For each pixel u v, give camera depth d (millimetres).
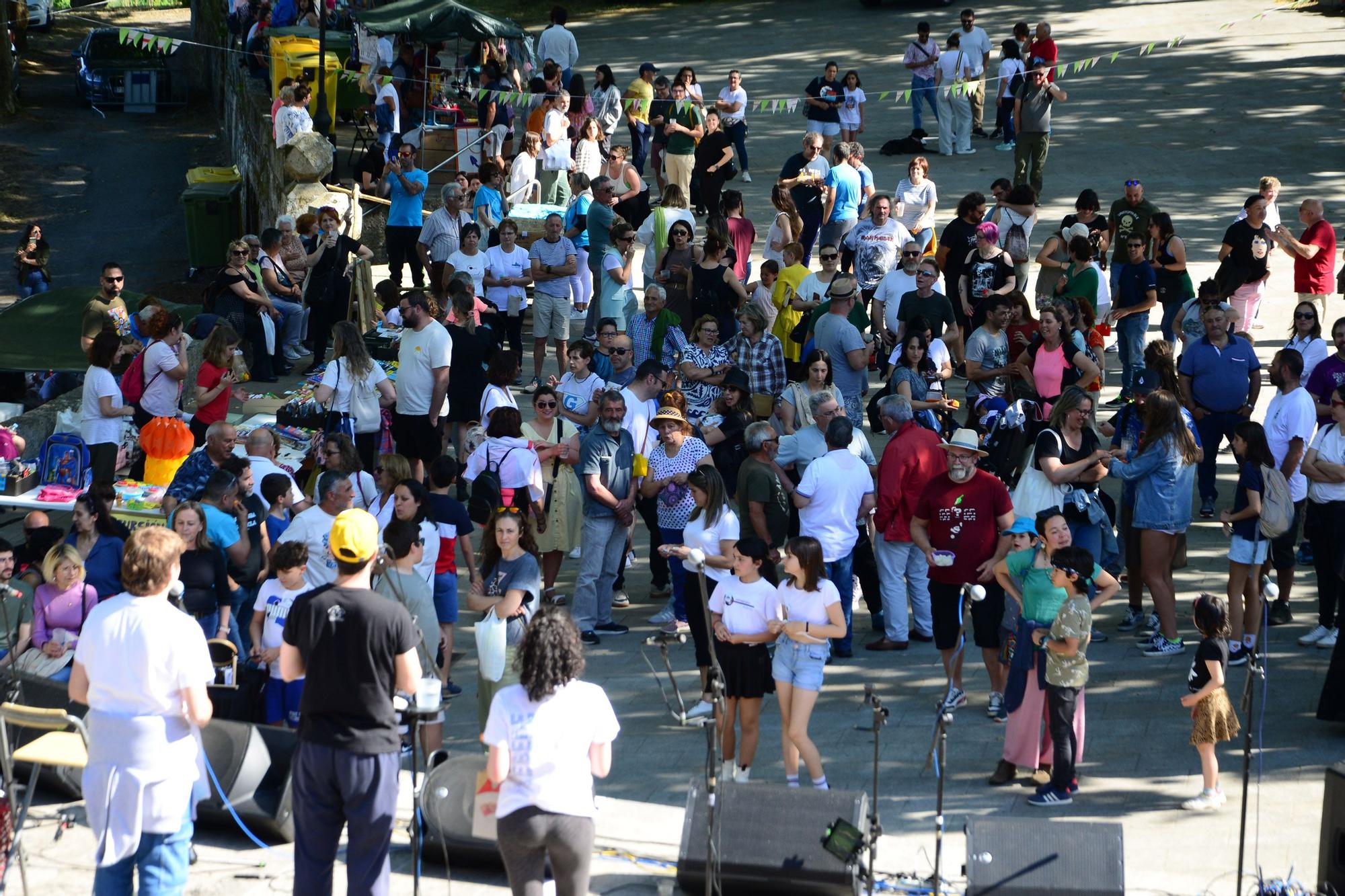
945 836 13367
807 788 11492
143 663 9750
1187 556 20672
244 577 16875
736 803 11414
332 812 9797
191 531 15875
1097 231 28125
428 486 22656
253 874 11742
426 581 15469
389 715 9734
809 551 13867
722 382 20859
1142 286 25812
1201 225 36219
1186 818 13711
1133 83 50875
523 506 18594
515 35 39031
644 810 13320
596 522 18812
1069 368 22094
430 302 22031
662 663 18250
